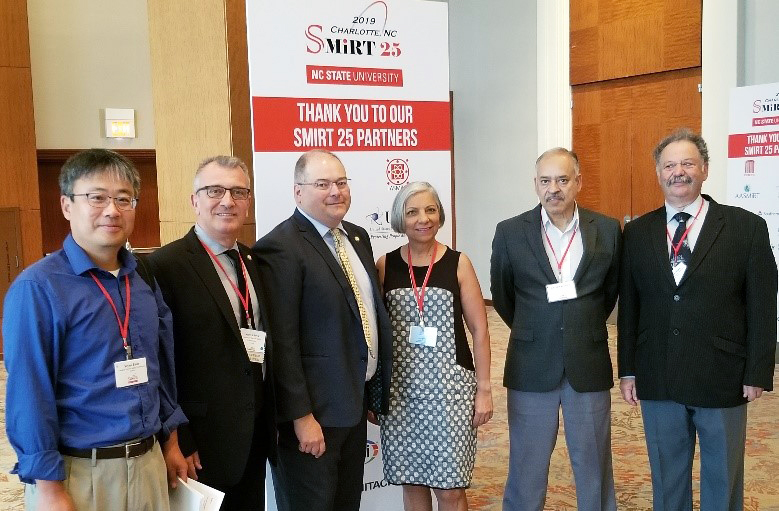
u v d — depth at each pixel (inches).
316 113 122.0
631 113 299.9
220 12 123.4
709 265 105.3
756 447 169.0
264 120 117.9
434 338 106.7
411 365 107.7
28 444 69.2
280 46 118.4
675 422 110.2
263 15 116.8
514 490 117.3
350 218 127.1
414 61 131.0
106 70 302.8
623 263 114.2
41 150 296.2
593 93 315.3
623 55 298.5
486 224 372.8
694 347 106.0
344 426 99.2
